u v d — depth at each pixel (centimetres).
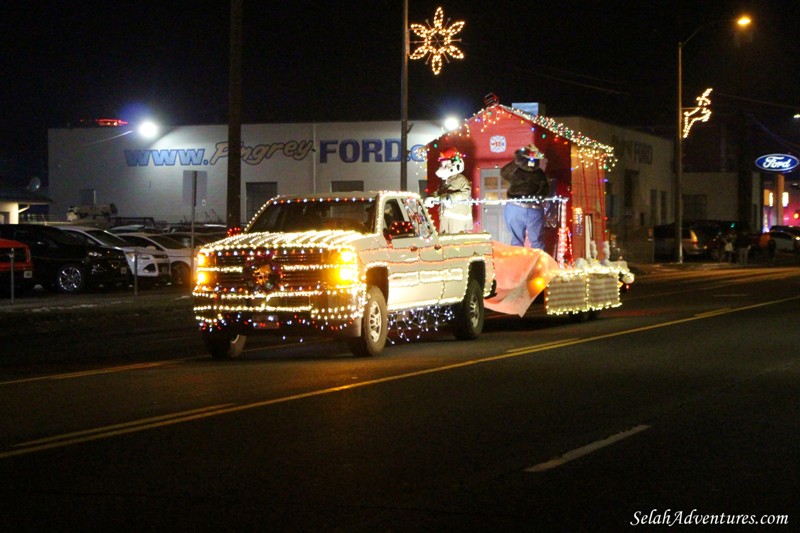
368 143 5784
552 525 675
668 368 1395
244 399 1149
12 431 974
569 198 2133
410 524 676
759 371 1366
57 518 691
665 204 6881
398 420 1023
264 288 1469
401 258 1587
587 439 937
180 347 1755
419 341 1767
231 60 2639
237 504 723
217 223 5409
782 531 665
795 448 902
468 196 2189
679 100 5294
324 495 745
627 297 2858
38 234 2909
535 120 2161
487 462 846
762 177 8662
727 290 3177
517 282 1912
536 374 1338
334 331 1462
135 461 851
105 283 2925
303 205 1644
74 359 1582
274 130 5869
